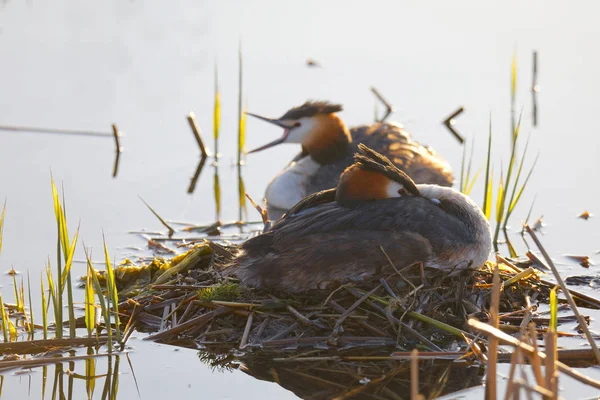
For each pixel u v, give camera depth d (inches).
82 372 381.7
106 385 370.3
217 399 357.7
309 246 410.9
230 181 655.8
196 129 689.0
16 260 504.7
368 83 819.4
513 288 442.0
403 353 386.0
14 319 436.1
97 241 539.5
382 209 424.5
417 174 631.2
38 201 588.1
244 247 424.8
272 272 412.2
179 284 450.3
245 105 709.9
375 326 403.2
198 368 384.8
